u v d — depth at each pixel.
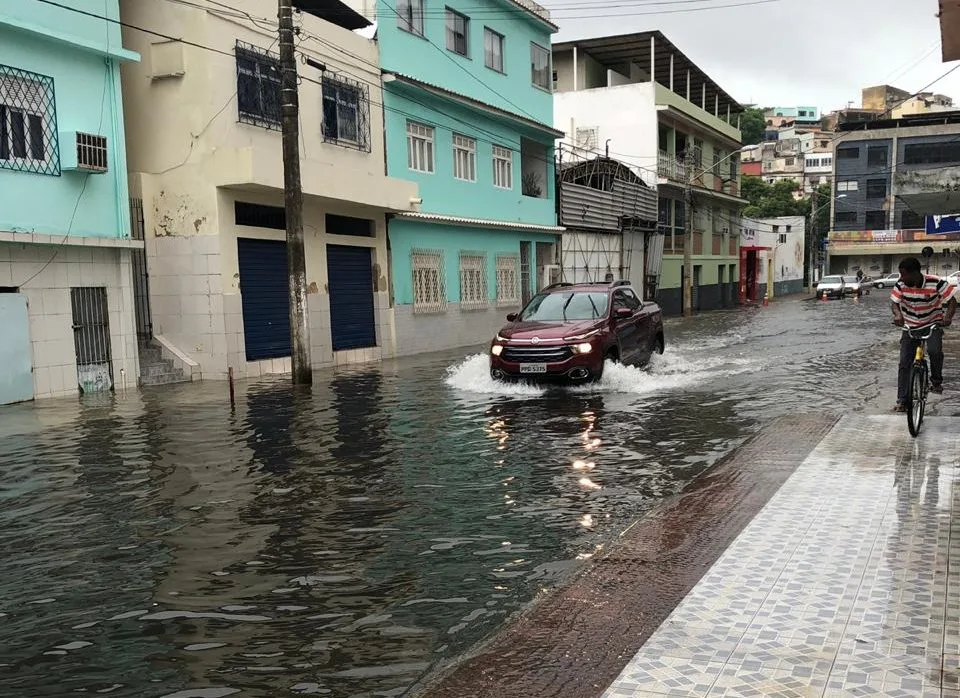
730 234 47.12
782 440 7.52
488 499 6.18
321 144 17.05
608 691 3.03
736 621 3.60
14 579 4.61
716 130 41.81
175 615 4.07
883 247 63.88
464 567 4.71
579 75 36.38
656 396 11.14
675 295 38.66
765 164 103.44
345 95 17.86
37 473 7.25
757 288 52.00
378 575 4.60
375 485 6.65
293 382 13.58
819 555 4.41
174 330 14.73
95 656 3.62
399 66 19.81
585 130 35.84
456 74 22.25
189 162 14.41
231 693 3.27
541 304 13.48
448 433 8.88
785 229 60.34
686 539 4.86
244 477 6.98
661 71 39.16
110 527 5.60
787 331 22.94
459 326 22.53
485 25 23.72
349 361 18.02
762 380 12.52
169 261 14.66
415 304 20.53
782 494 5.65
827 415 8.80
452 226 22.14
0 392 11.45
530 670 3.26
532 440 8.41
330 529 5.48
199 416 10.35
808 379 12.48
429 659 3.54
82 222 12.70
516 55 25.61
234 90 14.91
